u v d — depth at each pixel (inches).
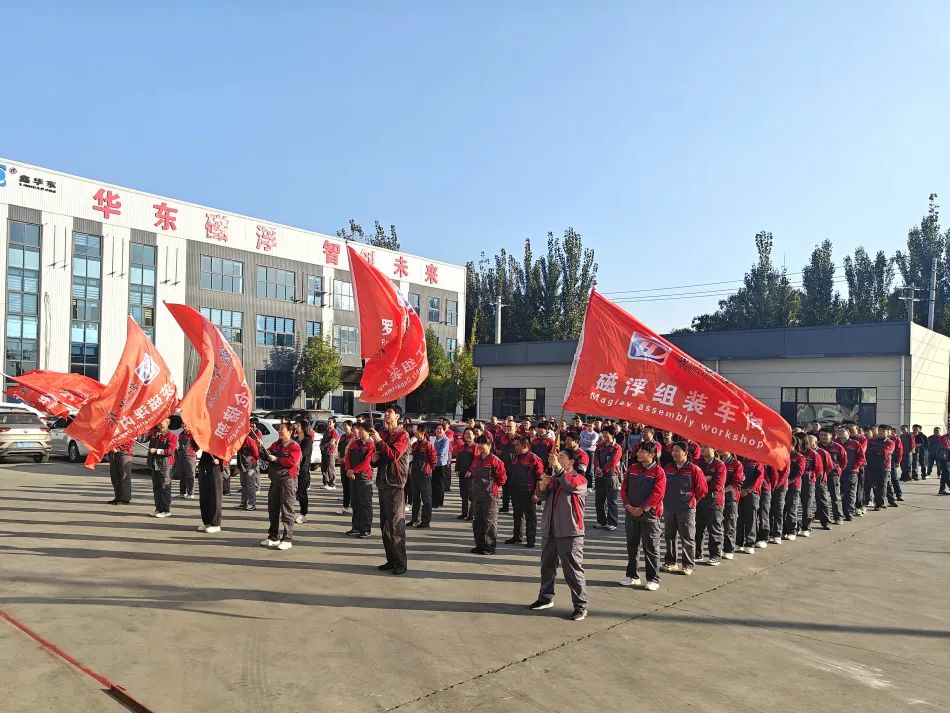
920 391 1019.9
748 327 2213.3
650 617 291.0
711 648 254.1
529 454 443.8
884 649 258.4
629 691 212.1
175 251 1615.4
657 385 378.3
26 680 207.8
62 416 689.6
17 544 394.9
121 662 223.9
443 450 579.2
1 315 1348.4
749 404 370.3
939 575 379.2
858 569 391.9
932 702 210.4
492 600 308.5
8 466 851.4
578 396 385.1
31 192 1396.4
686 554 373.1
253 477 557.6
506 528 513.3
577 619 283.4
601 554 427.2
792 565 400.5
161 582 320.5
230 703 195.3
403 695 204.1
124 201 1534.2
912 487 836.6
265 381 1792.6
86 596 296.4
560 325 2327.8
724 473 397.1
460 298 2322.8
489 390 1407.5
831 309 2117.4
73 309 1449.3
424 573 355.6
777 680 224.8
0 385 1341.0
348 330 2010.3
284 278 1845.5
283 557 380.8
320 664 226.1
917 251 2114.9
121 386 502.3
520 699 203.8
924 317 2092.8
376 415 1133.1
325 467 705.6
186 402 436.1
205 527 448.1
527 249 2390.5
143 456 779.4
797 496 487.2
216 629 257.9
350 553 397.4
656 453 381.1
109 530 444.1
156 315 1576.0
